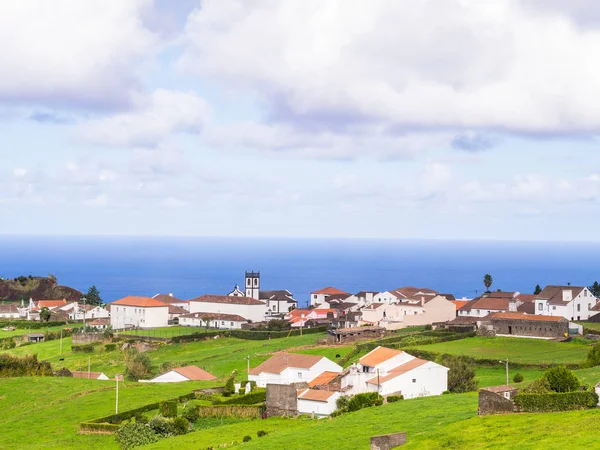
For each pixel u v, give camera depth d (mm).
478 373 174625
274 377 168625
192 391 167875
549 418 99562
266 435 121562
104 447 131625
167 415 143500
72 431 143500
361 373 149375
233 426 135125
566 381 109000
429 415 115125
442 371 151000
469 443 95188
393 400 137250
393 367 151875
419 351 193875
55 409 160750
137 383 185625
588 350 191125
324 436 112250
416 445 98062
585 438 88438
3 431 148000
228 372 199375
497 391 120562
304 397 141000
